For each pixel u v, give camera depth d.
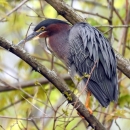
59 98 15.20
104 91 11.10
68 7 11.46
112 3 13.38
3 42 9.41
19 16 14.68
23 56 9.48
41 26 12.06
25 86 14.05
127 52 15.26
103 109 13.79
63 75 14.34
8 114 14.19
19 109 13.77
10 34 16.59
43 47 13.47
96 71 11.16
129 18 14.02
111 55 11.17
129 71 11.34
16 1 15.03
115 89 11.09
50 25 12.02
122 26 12.38
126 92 13.24
